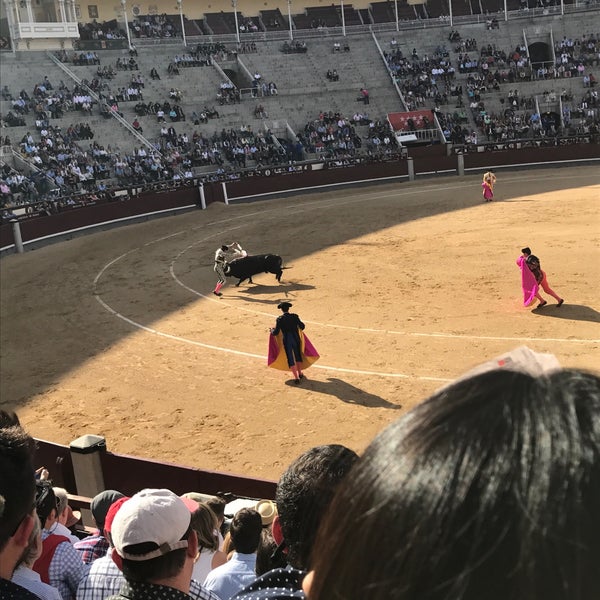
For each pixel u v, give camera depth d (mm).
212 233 35344
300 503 2225
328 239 30922
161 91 57344
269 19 69125
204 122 55812
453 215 34312
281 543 3000
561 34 64375
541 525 624
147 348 18234
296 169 48031
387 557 651
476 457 657
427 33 65312
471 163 50438
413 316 18797
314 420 13250
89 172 47781
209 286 24266
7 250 34656
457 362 15391
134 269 28188
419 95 60312
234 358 17000
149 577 2801
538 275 18250
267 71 61562
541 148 49906
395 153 49844
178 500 2936
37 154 47156
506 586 622
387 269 24328
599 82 59625
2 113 50625
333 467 2312
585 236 26734
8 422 3189
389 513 662
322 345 17156
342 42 64625
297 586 1712
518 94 59844
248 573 4562
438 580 632
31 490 2307
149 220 42156
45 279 27938
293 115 58719
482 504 638
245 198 46312
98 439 9695
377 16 70938
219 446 12586
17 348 19281
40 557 4238
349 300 20875
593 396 686
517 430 664
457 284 21578
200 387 15359
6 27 55906
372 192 46281
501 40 64688
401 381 14672
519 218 31781
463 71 62156
